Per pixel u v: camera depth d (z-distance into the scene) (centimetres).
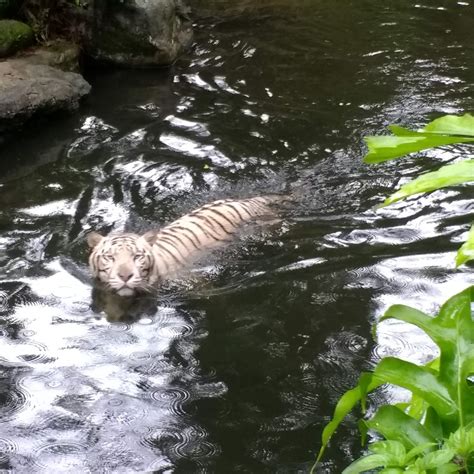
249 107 843
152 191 684
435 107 835
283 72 933
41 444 423
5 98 780
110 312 534
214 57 982
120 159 738
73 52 914
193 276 573
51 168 723
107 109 842
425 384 203
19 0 939
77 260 591
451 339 205
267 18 1102
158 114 830
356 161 729
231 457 412
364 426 216
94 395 459
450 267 572
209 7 1134
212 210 634
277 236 616
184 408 448
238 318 526
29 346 500
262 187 689
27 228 628
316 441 421
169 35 957
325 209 654
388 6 1152
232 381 469
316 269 575
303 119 812
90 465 409
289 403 450
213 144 765
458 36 1042
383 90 878
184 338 508
